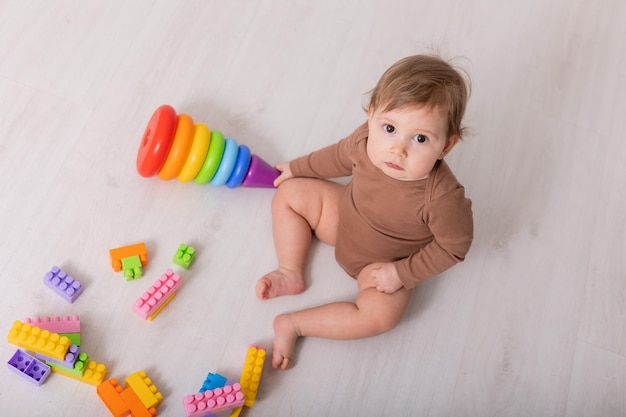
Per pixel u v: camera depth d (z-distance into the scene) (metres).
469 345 1.43
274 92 1.67
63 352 1.20
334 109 1.67
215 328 1.37
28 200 1.44
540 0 1.88
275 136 1.62
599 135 1.73
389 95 1.09
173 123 1.36
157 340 1.34
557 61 1.81
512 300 1.49
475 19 1.85
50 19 1.67
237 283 1.42
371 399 1.35
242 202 1.52
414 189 1.20
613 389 1.44
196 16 1.74
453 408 1.38
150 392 1.25
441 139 1.12
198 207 1.50
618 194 1.66
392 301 1.34
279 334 1.34
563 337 1.47
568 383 1.43
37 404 1.25
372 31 1.79
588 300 1.52
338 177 1.47
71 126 1.54
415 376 1.39
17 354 1.25
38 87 1.58
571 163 1.68
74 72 1.61
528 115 1.72
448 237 1.22
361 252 1.36
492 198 1.60
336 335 1.35
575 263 1.56
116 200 1.47
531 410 1.40
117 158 1.52
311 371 1.36
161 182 1.51
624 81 1.82
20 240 1.40
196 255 1.44
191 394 1.29
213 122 1.61
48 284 1.34
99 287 1.37
